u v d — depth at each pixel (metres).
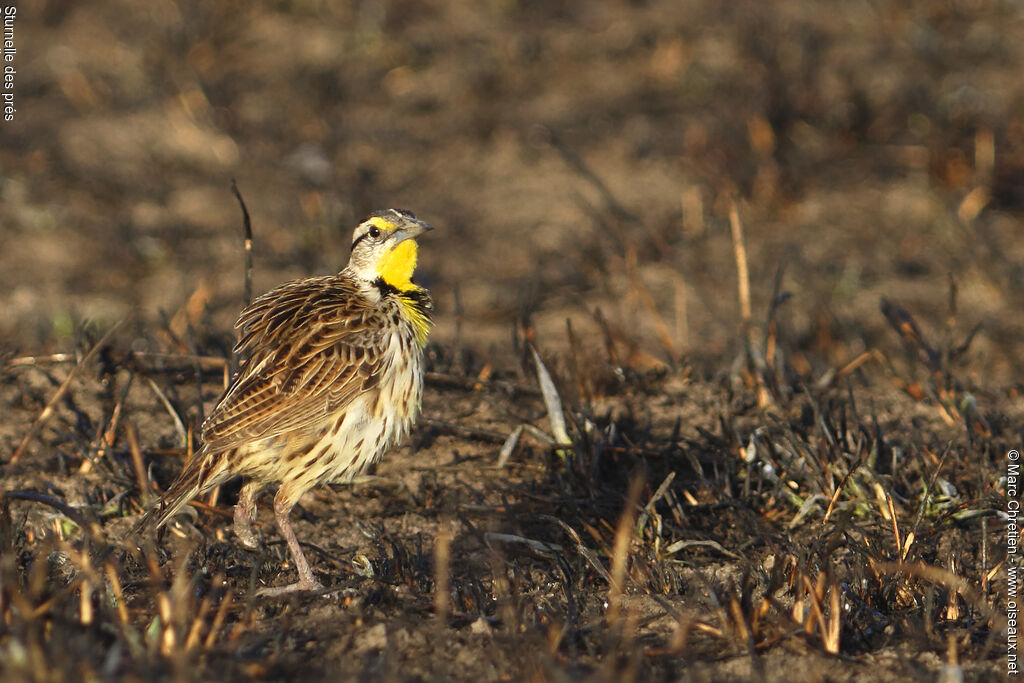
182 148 19.30
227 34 22.58
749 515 8.15
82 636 5.89
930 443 9.56
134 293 15.45
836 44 21.69
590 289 15.77
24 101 20.11
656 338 14.15
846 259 16.48
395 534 8.48
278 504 7.77
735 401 10.46
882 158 18.97
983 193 17.81
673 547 8.00
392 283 8.30
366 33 22.25
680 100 20.47
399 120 20.39
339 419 7.79
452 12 23.45
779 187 18.05
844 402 10.19
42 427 8.83
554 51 22.14
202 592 7.32
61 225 16.94
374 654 6.39
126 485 8.77
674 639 6.68
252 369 7.82
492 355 12.36
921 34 21.70
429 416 10.12
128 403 10.15
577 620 6.91
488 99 20.95
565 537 8.36
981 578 7.55
